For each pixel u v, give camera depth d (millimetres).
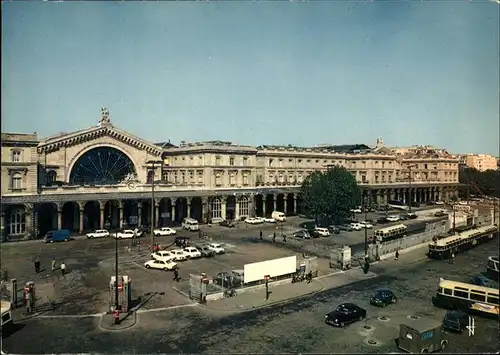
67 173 80750
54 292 39031
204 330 30250
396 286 41688
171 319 32438
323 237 71250
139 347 27078
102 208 73438
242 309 34875
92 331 29797
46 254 55625
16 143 66312
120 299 33906
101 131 84875
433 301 36188
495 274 41875
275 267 42562
